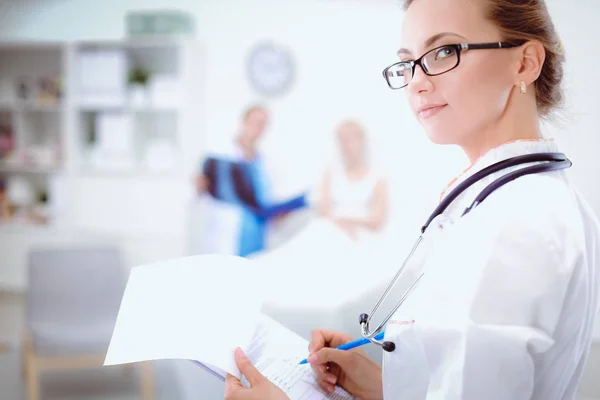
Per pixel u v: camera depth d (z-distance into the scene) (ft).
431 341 1.97
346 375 2.84
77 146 15.71
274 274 9.46
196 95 15.67
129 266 15.24
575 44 9.27
